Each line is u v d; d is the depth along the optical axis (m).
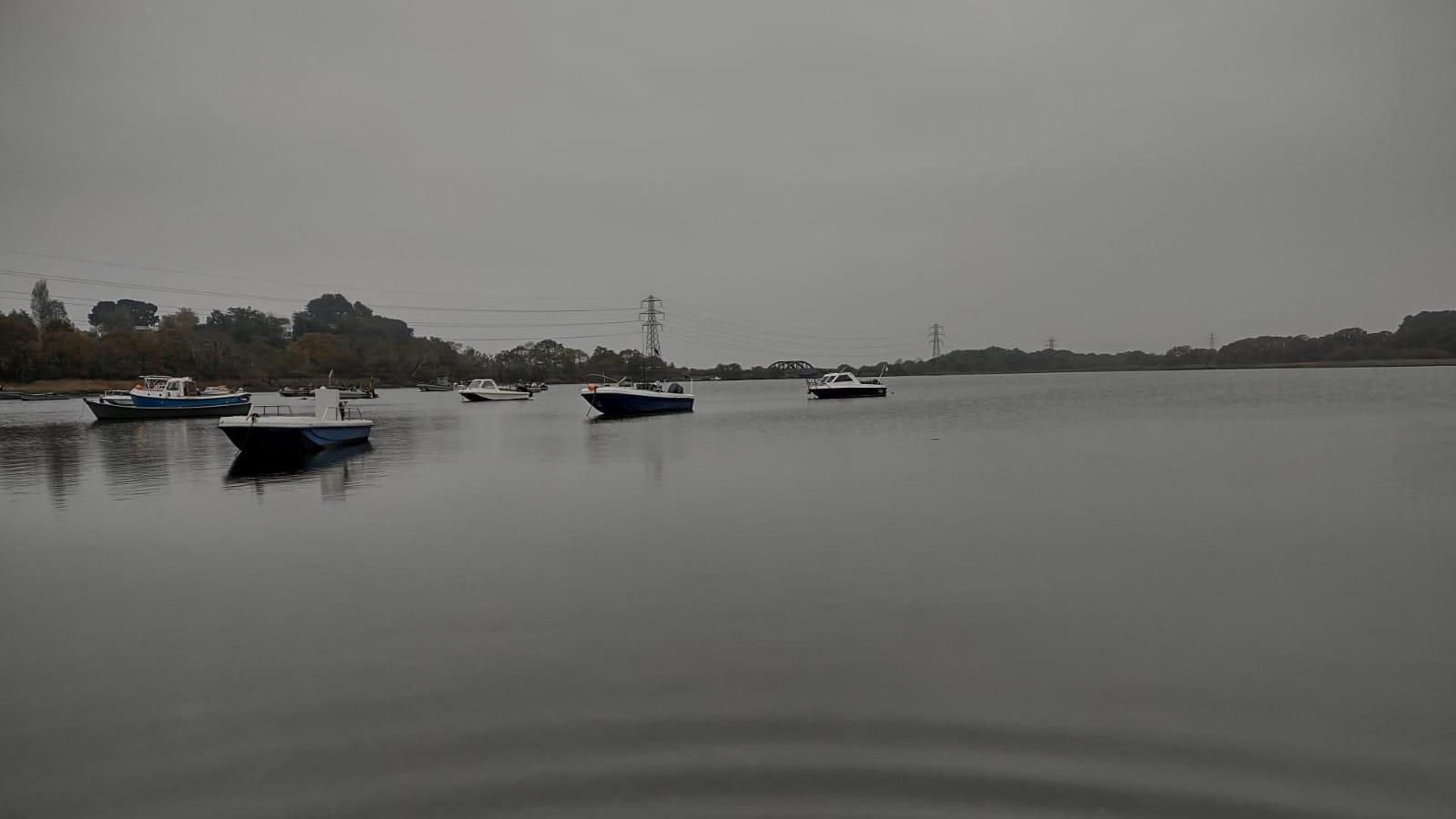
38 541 17.69
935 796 6.67
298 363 138.62
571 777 7.00
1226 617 11.40
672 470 29.52
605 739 7.70
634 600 12.37
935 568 14.21
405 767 7.24
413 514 20.42
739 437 44.66
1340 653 9.96
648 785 6.85
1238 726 7.94
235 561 15.45
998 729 7.87
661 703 8.48
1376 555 15.04
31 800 6.84
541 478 27.61
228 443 43.31
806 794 6.70
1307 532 17.12
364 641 10.66
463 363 173.50
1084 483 24.64
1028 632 10.75
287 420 34.66
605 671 9.41
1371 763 7.25
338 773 7.18
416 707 8.50
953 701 8.51
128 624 11.59
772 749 7.48
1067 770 7.11
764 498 22.44
